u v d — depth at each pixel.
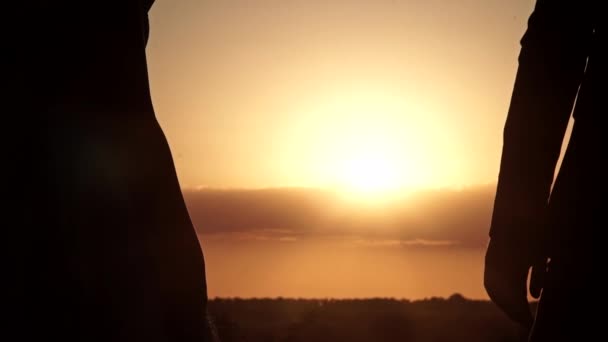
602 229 2.89
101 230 2.23
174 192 2.43
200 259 2.46
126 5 2.44
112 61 2.37
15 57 2.22
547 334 2.92
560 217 2.98
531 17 3.25
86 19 2.34
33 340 2.13
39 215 2.17
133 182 2.34
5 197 2.15
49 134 2.22
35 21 2.26
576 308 2.88
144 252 2.30
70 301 2.17
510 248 3.19
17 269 2.14
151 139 2.42
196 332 2.43
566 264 2.93
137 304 2.25
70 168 2.23
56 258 2.17
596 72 3.03
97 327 2.19
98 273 2.21
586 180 2.95
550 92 3.20
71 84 2.29
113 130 2.33
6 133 2.17
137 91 2.42
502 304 3.22
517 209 3.21
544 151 3.22
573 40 3.15
